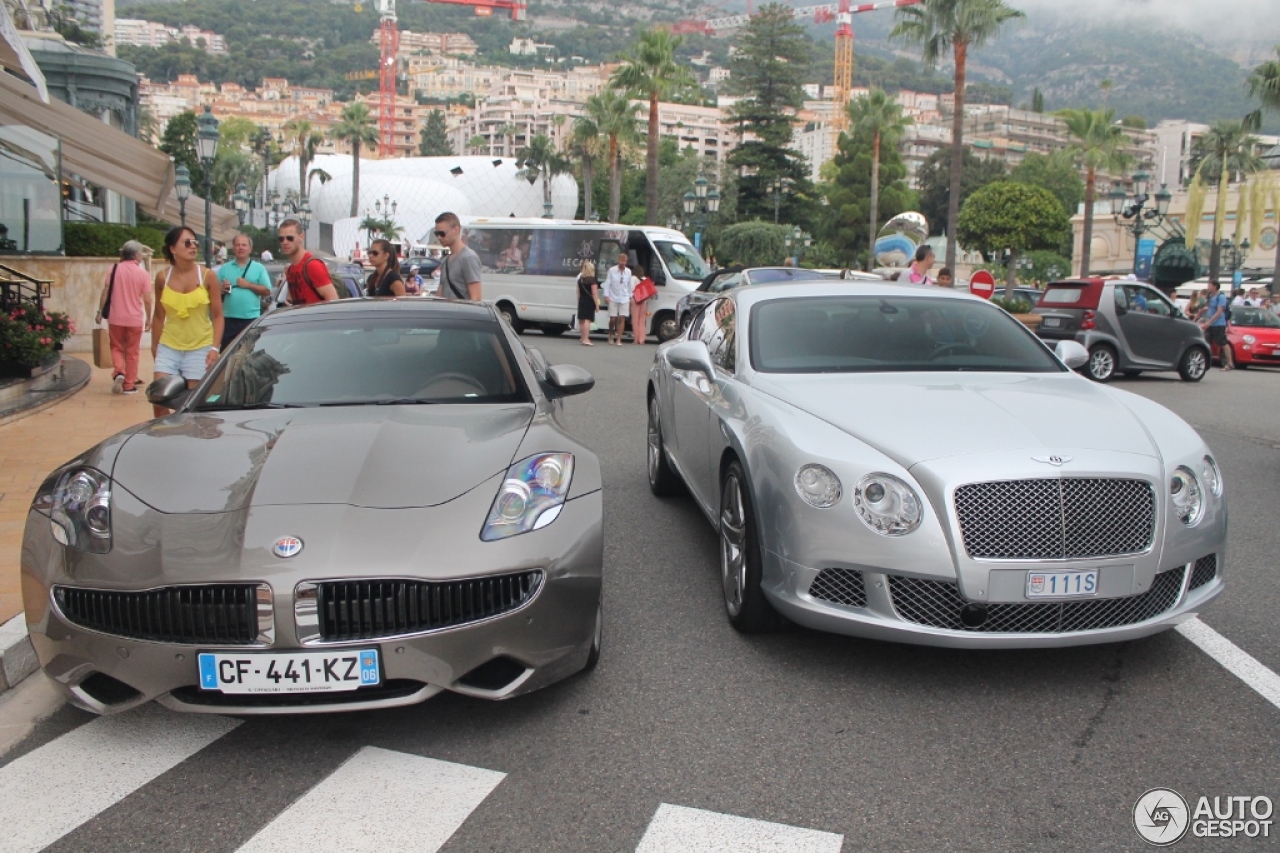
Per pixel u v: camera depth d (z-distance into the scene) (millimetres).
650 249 22484
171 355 7691
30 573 3248
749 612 4090
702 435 5090
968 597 3408
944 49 34031
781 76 88062
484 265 24703
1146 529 3531
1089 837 2693
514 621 3158
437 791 2930
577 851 2619
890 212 84125
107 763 3109
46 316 11633
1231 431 10617
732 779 3000
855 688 3666
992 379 4543
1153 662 3914
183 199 26984
